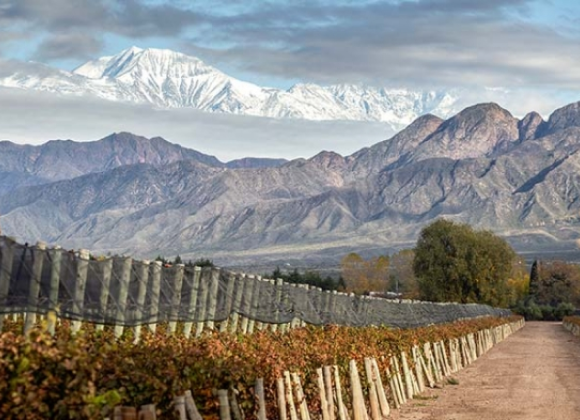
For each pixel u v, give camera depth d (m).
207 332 20.89
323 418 19.92
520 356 55.56
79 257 15.69
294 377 18.78
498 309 116.25
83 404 11.15
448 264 122.62
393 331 34.62
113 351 13.52
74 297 15.23
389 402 27.03
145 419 12.23
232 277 23.06
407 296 133.88
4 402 10.74
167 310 18.97
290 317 28.95
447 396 30.53
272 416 17.97
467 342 50.53
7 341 11.20
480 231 128.12
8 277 13.83
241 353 18.33
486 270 121.88
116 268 16.55
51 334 14.47
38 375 11.16
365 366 23.91
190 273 20.28
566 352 60.00
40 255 14.40
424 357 34.53
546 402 28.67
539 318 178.25
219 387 15.56
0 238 13.77
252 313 25.59
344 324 35.88
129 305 17.17
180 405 13.47
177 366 14.57
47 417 11.09
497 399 29.53
